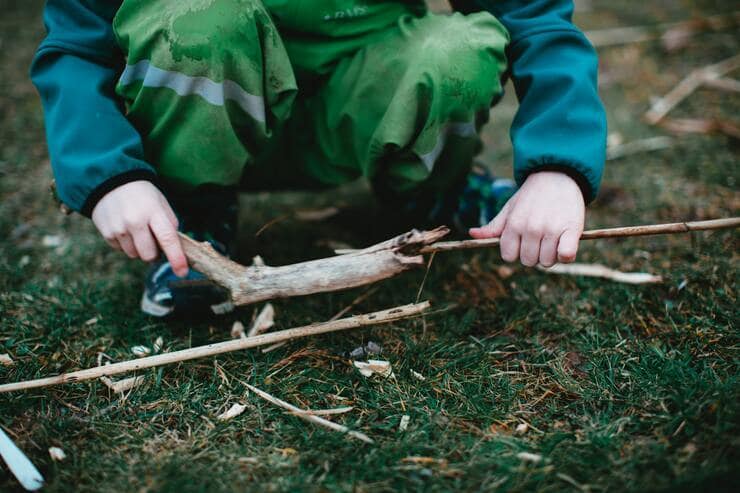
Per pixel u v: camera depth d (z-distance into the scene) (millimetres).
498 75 1227
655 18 2959
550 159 1096
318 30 1271
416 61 1179
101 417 1075
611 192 1790
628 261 1500
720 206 1686
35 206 1787
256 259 1156
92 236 1666
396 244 1081
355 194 1908
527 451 983
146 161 1220
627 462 947
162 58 1084
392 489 923
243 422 1067
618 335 1255
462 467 962
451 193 1557
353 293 1425
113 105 1143
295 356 1213
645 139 2076
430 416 1063
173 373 1179
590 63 1190
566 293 1411
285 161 1462
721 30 2781
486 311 1366
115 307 1373
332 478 944
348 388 1144
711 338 1216
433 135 1231
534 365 1194
